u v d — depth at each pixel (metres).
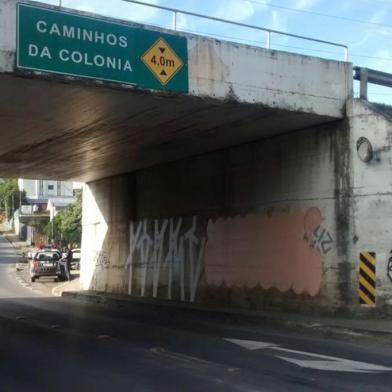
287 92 12.78
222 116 13.24
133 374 8.21
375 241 13.17
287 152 15.09
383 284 13.03
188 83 11.53
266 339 11.50
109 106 12.29
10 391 7.36
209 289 17.55
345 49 14.13
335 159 13.88
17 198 112.00
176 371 8.38
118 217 22.97
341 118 13.73
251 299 15.95
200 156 18.23
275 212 15.34
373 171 13.29
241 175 16.53
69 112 12.75
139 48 11.09
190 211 18.61
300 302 14.45
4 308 18.31
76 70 10.45
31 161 19.62
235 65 12.10
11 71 9.93
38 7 10.20
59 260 31.17
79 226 61.22
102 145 16.64
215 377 7.96
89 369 8.61
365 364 8.86
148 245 20.78
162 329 13.14
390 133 13.12
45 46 10.22
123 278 22.33
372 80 14.92
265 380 7.77
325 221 14.00
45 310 17.72
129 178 22.33
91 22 10.66
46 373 8.39
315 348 10.38
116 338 11.75
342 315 13.45
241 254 16.39
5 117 13.22
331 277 13.74
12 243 78.56
